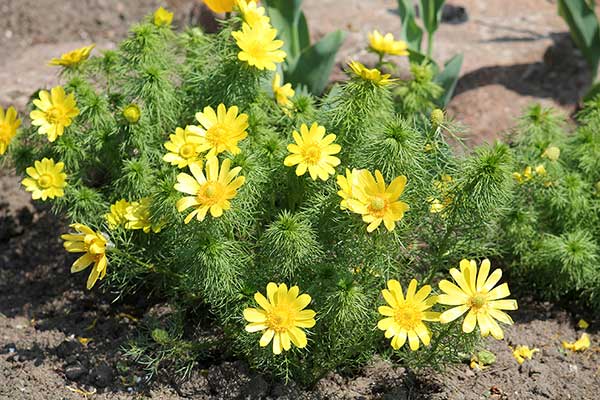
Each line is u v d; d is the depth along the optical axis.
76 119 4.06
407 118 4.65
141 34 4.02
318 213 3.54
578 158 4.46
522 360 4.02
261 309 3.30
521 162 4.32
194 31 4.41
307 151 3.39
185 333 4.08
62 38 6.43
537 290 4.53
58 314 4.38
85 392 3.86
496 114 5.35
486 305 3.27
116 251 3.67
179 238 3.58
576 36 5.48
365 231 3.35
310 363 3.79
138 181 3.83
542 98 5.51
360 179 3.26
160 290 4.32
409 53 5.06
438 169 3.67
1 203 4.97
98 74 4.41
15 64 5.88
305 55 5.01
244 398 3.74
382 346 3.96
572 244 4.11
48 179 3.86
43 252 4.79
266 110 4.08
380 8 6.34
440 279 4.11
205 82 3.94
